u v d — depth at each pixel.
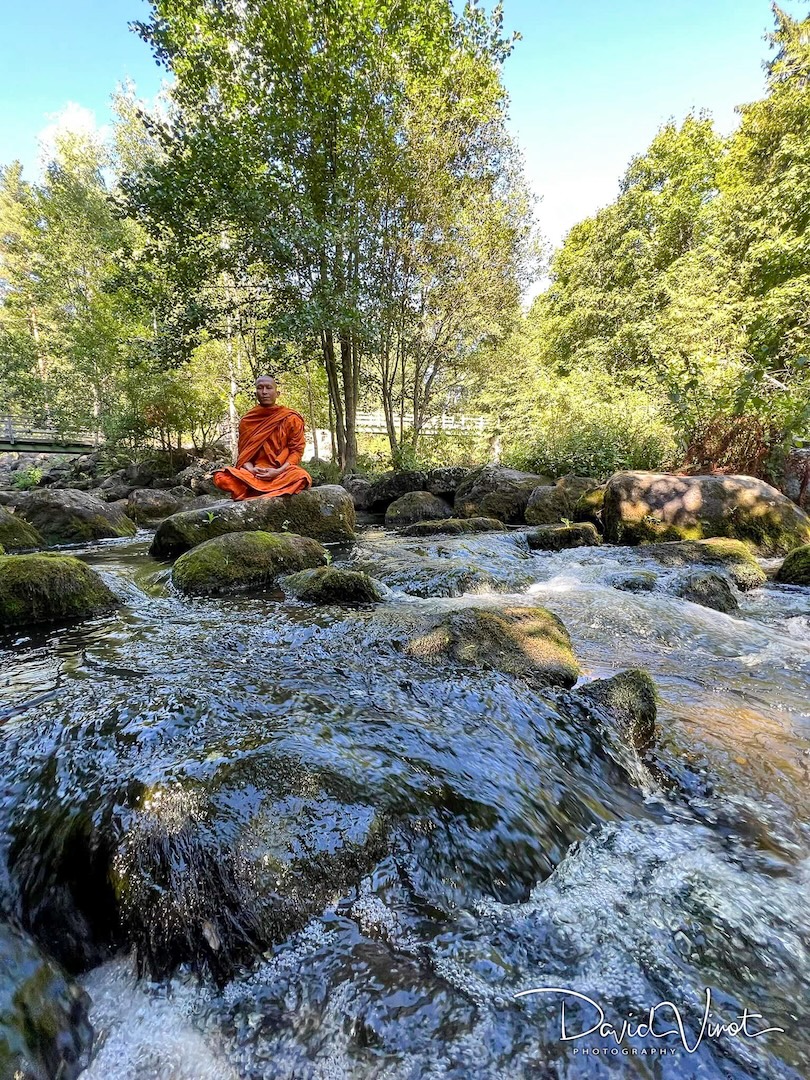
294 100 10.77
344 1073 1.04
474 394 21.05
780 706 2.63
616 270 20.19
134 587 4.36
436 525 7.91
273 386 7.20
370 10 10.22
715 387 8.67
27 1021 1.01
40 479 18.64
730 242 13.70
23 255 27.33
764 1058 1.07
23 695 2.28
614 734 2.24
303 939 1.28
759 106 15.36
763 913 1.43
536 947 1.32
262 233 10.32
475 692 2.36
